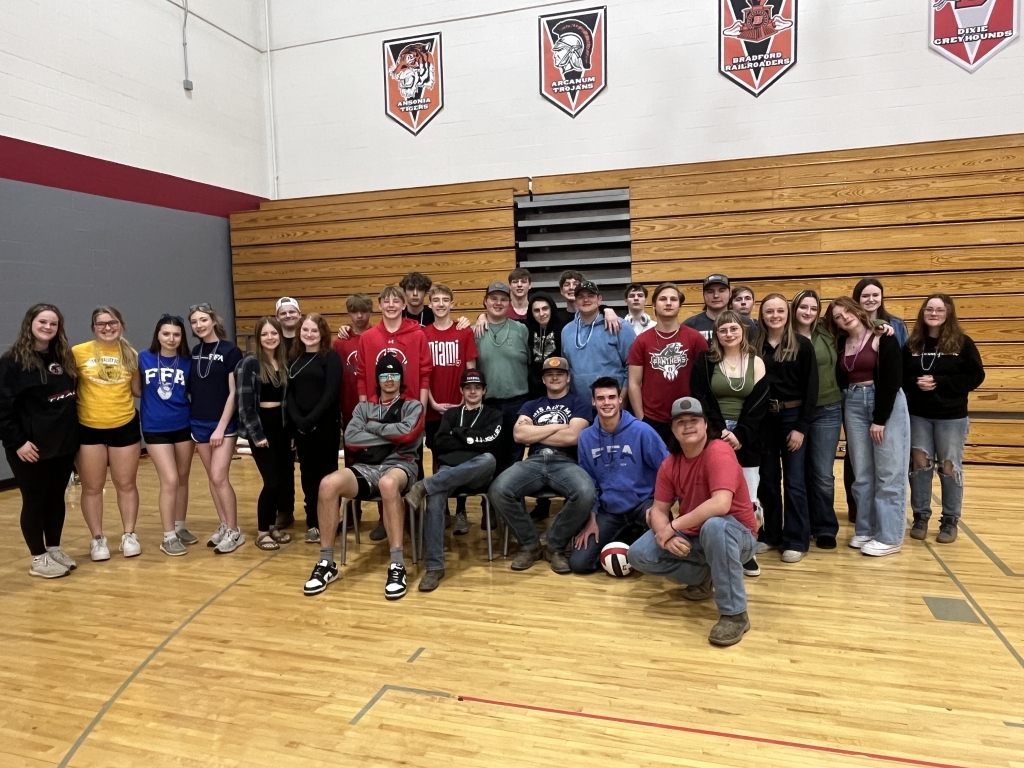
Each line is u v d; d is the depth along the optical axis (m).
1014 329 5.66
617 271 6.96
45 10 5.86
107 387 3.63
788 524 3.40
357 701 2.23
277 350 3.80
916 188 5.88
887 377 3.26
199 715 2.18
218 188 7.70
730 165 6.34
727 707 2.13
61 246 6.00
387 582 3.14
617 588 3.14
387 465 3.41
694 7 6.72
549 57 7.19
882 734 1.96
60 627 2.88
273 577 3.40
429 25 7.55
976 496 4.55
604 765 1.86
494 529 4.14
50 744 2.05
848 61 6.35
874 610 2.80
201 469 6.21
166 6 7.02
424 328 3.96
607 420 3.26
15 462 3.40
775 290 6.29
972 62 6.03
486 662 2.46
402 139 7.76
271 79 8.22
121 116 6.57
